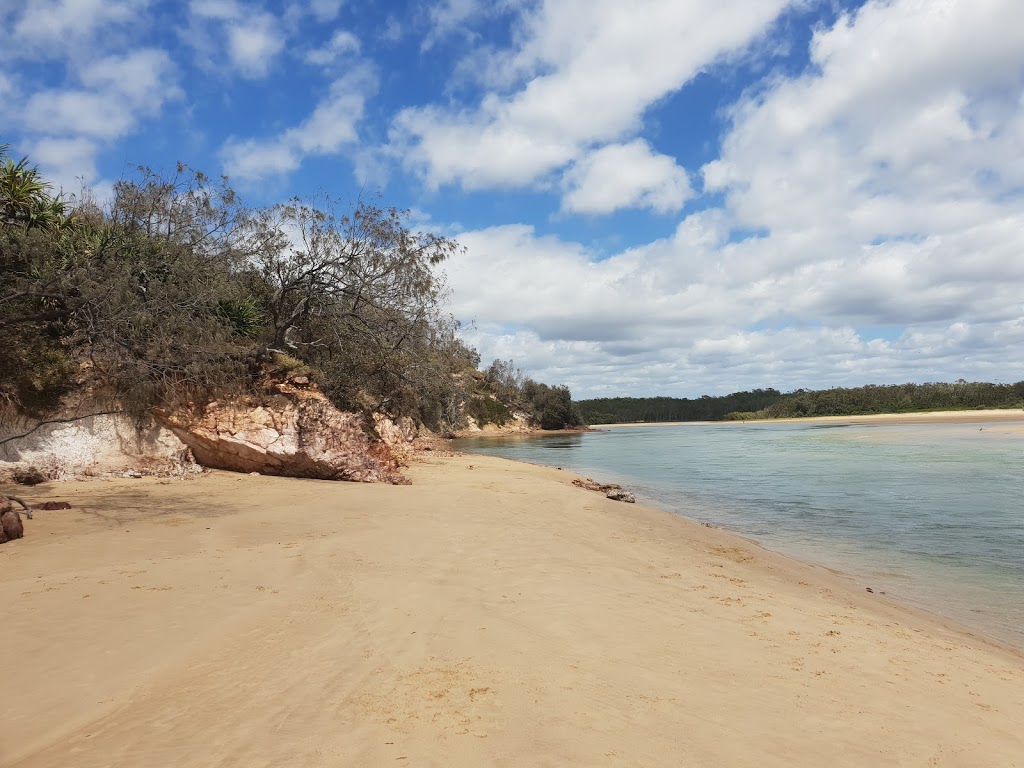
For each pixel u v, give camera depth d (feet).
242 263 70.95
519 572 26.37
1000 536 43.47
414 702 13.41
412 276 86.22
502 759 11.22
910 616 25.77
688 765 11.45
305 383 63.36
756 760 11.83
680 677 15.79
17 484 45.01
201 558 26.40
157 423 54.49
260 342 74.18
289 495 47.44
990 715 14.82
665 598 23.86
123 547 28.14
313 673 14.83
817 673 16.78
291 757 10.93
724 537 43.52
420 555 28.66
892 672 17.38
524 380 347.77
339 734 11.86
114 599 19.99
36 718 12.16
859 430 238.07
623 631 19.16
